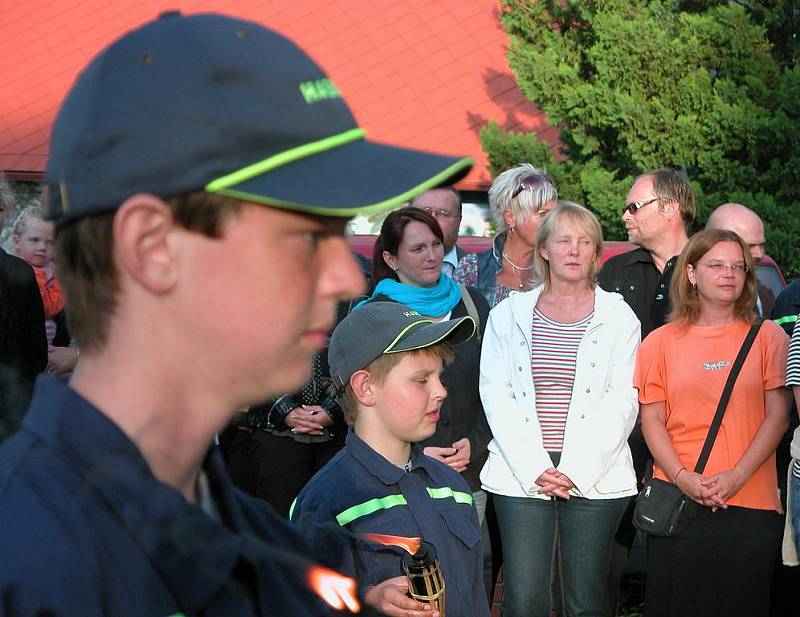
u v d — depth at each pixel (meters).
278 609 0.97
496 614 4.62
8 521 0.75
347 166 0.84
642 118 11.48
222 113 0.79
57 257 0.85
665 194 4.63
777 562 4.04
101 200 0.80
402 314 2.63
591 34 12.56
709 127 11.30
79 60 19.58
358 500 2.49
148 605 0.78
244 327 0.82
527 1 12.99
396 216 4.35
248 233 0.81
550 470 3.96
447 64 18.53
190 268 0.81
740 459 3.88
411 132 17.59
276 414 4.30
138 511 0.79
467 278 4.96
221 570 0.82
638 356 4.16
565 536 4.01
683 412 4.01
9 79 19.38
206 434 0.85
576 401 4.04
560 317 4.20
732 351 3.99
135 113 0.79
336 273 0.87
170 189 0.79
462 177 0.91
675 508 3.92
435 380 2.64
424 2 19.48
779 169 11.16
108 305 0.82
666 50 11.59
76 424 0.80
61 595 0.73
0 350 3.50
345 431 4.39
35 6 20.44
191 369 0.83
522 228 4.80
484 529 4.29
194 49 0.81
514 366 4.14
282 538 1.13
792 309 4.48
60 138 0.84
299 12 19.59
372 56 18.81
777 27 12.36
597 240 4.22
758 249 4.97
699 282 4.04
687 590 3.92
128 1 20.48
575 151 12.87
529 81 12.61
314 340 0.87
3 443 0.81
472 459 4.21
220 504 0.97
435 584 2.06
